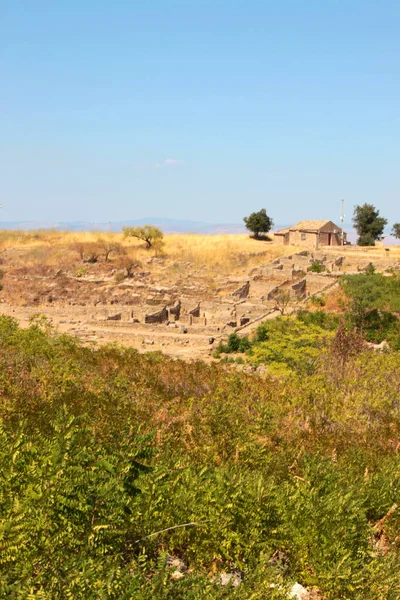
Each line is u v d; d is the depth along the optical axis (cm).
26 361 1839
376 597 670
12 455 643
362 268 6775
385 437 1441
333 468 938
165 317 5778
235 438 1096
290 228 8894
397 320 4619
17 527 536
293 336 3444
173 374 2189
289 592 616
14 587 480
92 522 590
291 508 763
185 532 679
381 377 2219
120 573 546
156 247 8306
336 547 699
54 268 7531
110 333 4984
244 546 694
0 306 6097
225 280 6794
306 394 1806
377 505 909
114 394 1541
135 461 694
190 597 539
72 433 662
